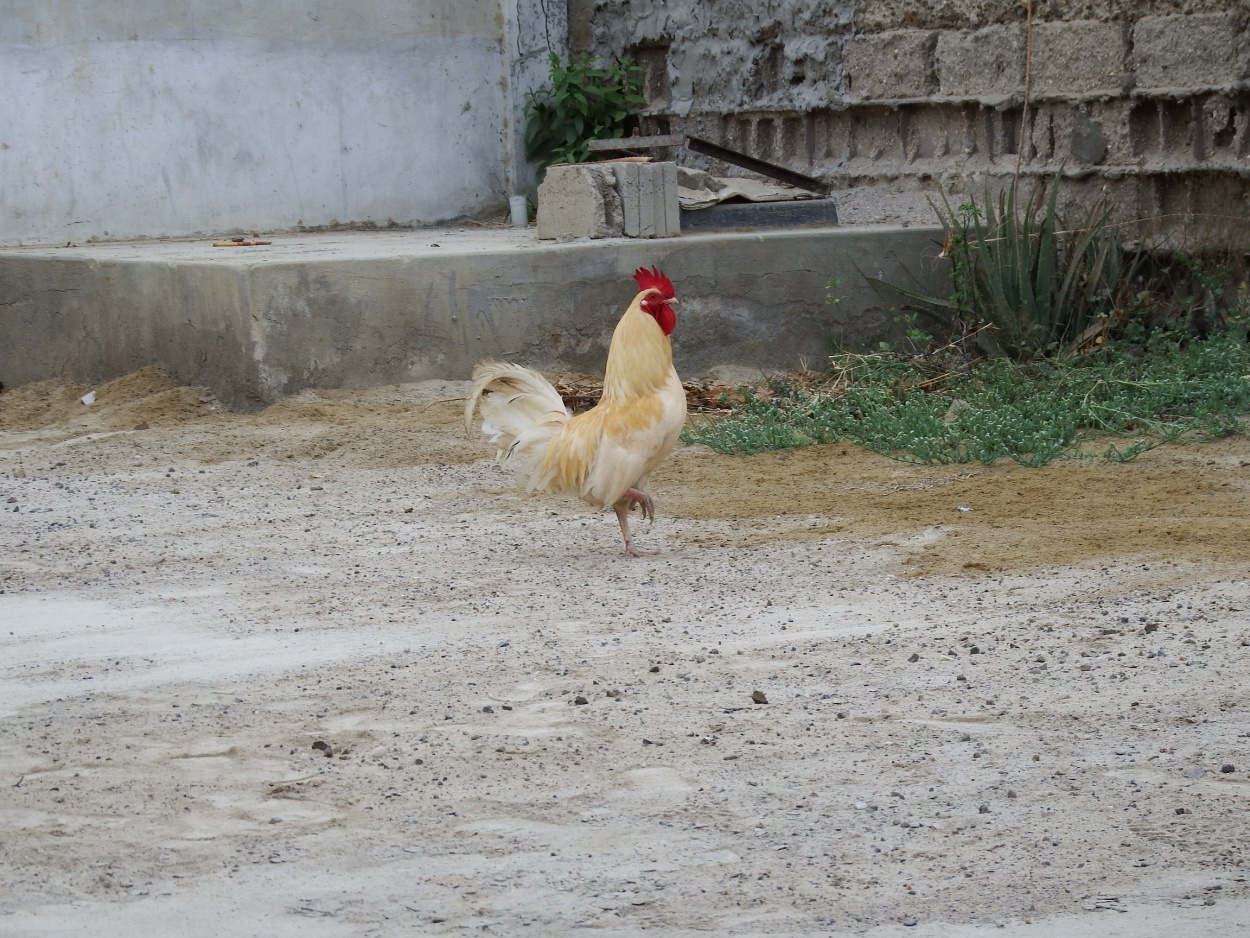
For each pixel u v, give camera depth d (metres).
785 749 6.44
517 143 23.03
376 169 22.03
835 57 20.17
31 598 9.13
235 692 7.31
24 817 5.83
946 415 14.23
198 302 15.29
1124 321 16.03
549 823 5.73
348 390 15.34
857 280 17.27
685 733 6.64
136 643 8.18
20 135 19.50
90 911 5.03
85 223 20.02
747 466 12.93
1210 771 6.05
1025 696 6.98
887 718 6.78
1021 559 9.45
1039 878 5.21
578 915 4.98
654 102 23.11
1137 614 8.14
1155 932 4.80
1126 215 17.16
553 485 10.05
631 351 9.72
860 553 9.85
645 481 10.00
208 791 6.07
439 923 4.94
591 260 16.20
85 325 16.64
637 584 9.26
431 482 12.40
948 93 18.80
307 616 8.66
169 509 11.56
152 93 20.28
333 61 21.52
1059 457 12.62
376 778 6.18
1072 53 17.39
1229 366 14.39
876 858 5.39
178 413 14.98
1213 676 7.09
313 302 15.06
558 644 8.02
